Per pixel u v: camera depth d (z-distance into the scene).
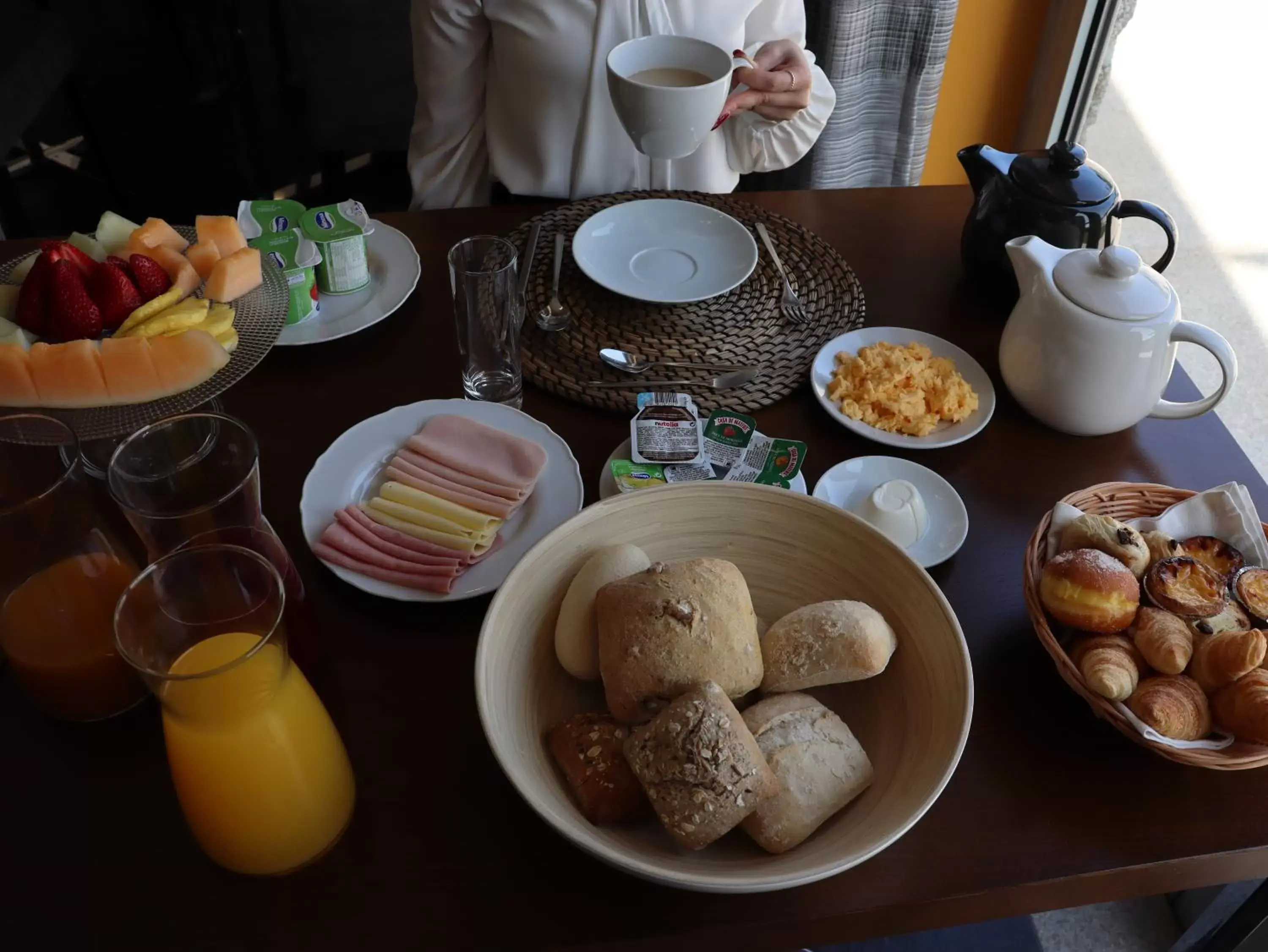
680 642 0.57
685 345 0.94
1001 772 0.62
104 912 0.54
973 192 1.15
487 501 0.74
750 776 0.52
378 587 0.70
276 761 0.50
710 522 0.67
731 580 0.60
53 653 0.59
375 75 1.98
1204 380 1.90
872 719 0.62
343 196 2.19
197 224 0.92
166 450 0.64
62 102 2.50
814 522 0.65
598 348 0.94
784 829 0.53
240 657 0.46
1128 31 2.05
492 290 0.85
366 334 0.96
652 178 1.28
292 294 0.92
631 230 1.07
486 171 1.34
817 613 0.60
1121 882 0.58
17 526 0.58
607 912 0.55
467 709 0.64
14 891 0.54
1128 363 0.80
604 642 0.58
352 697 0.65
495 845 0.57
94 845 0.57
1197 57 2.25
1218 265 2.03
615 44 1.17
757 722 0.57
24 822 0.58
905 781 0.55
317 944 0.53
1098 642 0.62
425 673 0.66
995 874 0.57
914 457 0.85
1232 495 0.70
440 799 0.59
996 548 0.77
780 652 0.60
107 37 2.69
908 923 0.57
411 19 1.26
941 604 0.59
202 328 0.80
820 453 0.85
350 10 1.93
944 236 1.12
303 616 0.63
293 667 0.53
